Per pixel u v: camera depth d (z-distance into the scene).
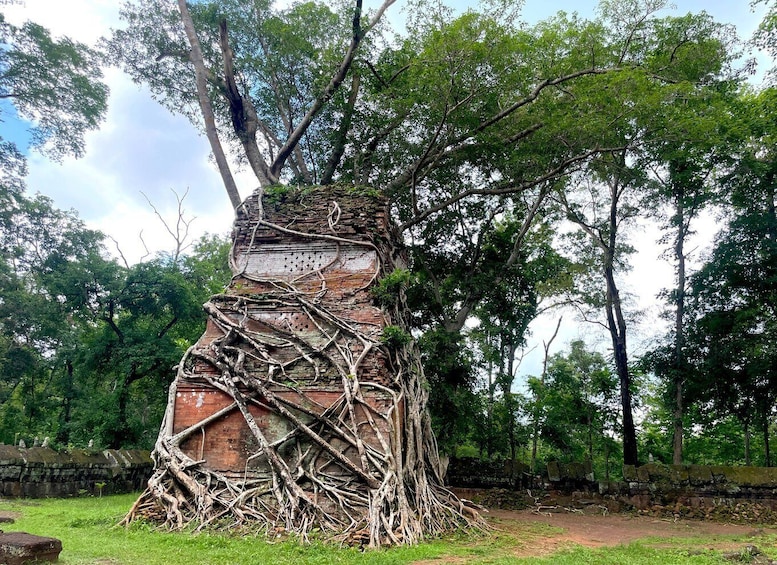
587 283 24.98
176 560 6.55
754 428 23.72
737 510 13.54
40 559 5.73
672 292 19.12
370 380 10.33
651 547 8.92
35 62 22.83
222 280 29.78
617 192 21.84
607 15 18.22
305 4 18.19
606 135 16.44
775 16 16.81
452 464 16.84
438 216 19.95
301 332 11.16
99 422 20.81
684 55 17.00
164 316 24.42
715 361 17.03
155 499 9.23
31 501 12.11
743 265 16.66
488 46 15.39
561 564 7.04
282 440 9.55
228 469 9.70
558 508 14.54
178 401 10.38
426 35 17.03
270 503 9.02
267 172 15.73
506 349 25.42
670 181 19.70
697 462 27.02
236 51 18.92
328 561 6.91
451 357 17.05
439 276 20.47
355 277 11.91
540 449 29.34
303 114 19.50
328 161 18.69
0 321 26.31
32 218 27.56
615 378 23.09
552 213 23.00
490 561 7.19
